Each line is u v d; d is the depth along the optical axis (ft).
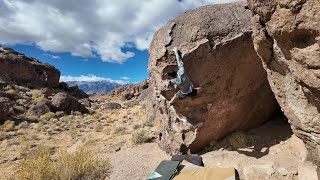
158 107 33.53
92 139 47.16
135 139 39.83
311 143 16.84
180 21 28.71
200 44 25.77
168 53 27.04
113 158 34.06
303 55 12.84
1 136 50.19
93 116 74.84
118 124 62.08
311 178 20.25
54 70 137.90
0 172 33.17
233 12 28.12
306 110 15.43
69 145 45.73
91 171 23.63
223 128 29.91
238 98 28.71
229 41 25.96
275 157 25.26
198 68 26.58
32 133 54.70
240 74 27.71
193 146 29.96
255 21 15.52
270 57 16.40
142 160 32.14
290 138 27.35
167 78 27.81
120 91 191.21
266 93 30.81
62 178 22.22
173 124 30.99
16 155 40.09
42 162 23.07
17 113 70.69
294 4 11.97
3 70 117.19
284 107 17.53
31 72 126.82
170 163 21.71
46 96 99.14
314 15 11.38
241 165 25.39
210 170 20.36
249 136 30.09
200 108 28.53
